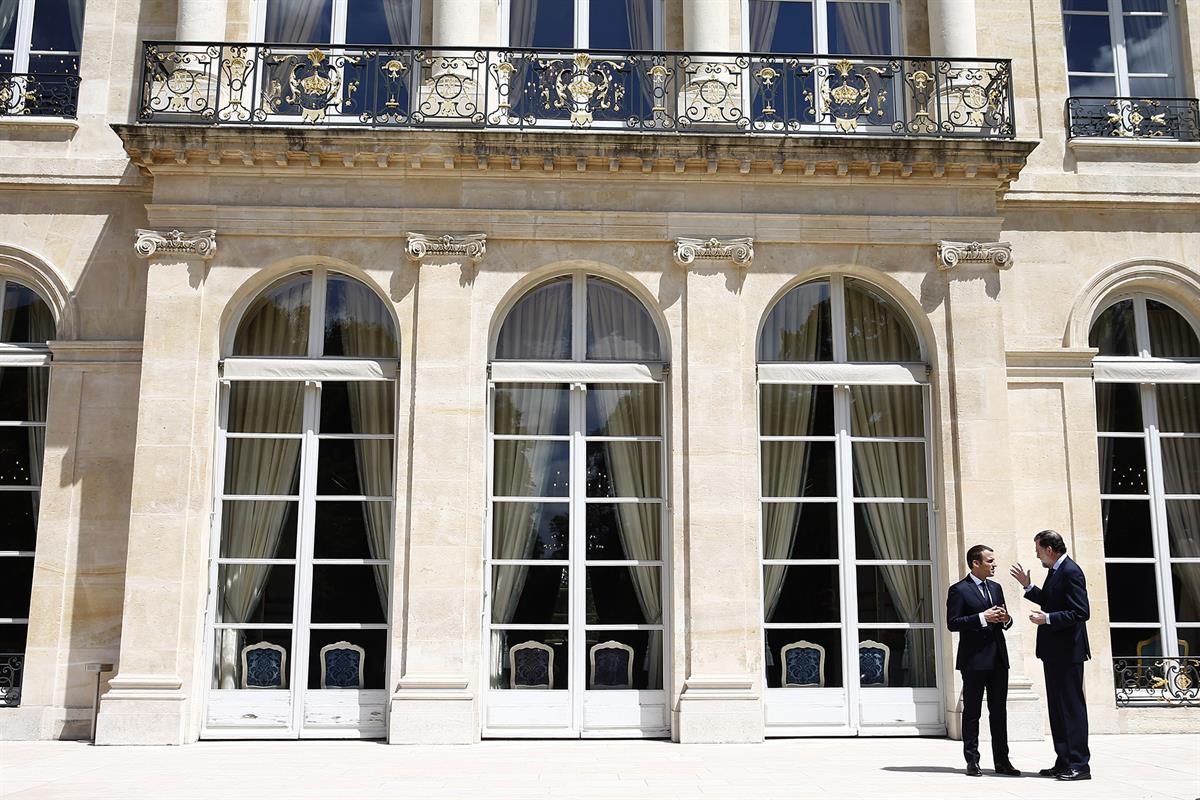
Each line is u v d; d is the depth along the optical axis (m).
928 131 12.00
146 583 10.62
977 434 11.31
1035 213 12.48
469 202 11.52
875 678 11.25
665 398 11.49
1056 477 11.89
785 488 11.55
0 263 11.91
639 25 12.72
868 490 11.59
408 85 12.02
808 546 11.45
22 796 7.48
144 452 10.84
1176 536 12.20
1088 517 11.81
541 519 11.34
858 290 12.02
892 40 12.77
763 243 11.65
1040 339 12.22
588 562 11.26
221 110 11.49
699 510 11.01
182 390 10.98
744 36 12.71
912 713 11.16
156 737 10.34
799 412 11.69
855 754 9.90
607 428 11.55
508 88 12.12
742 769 8.91
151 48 11.66
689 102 11.89
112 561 11.38
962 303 11.56
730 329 11.40
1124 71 13.12
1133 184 12.50
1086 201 12.42
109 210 12.02
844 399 11.70
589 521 11.38
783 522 11.48
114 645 11.25
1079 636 8.38
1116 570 12.06
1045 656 8.46
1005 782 8.16
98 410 11.62
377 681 10.97
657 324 11.69
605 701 11.01
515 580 11.22
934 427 11.53
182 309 11.13
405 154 11.34
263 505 11.27
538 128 11.91
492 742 10.67
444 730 10.45
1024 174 12.45
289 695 10.89
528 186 11.59
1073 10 13.26
